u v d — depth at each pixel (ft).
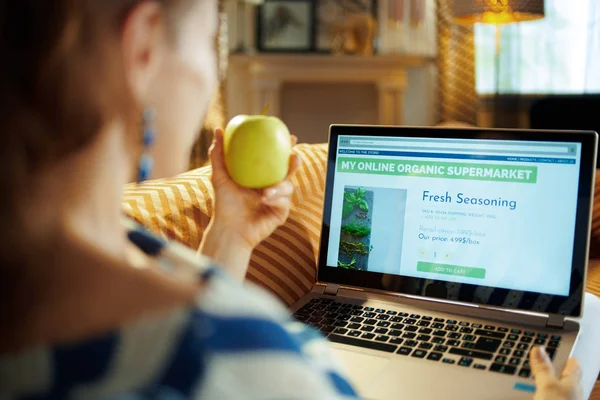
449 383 2.67
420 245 3.51
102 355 1.01
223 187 2.55
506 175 3.37
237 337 1.06
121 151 1.21
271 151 2.48
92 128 1.11
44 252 1.07
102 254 1.10
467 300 3.37
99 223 1.18
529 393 2.57
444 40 16.07
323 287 3.74
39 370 1.01
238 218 2.54
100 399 0.99
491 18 7.34
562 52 15.60
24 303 1.05
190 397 1.00
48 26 1.06
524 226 3.30
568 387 2.35
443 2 15.83
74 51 1.08
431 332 3.14
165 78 1.24
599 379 3.68
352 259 3.65
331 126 3.76
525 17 7.23
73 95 1.08
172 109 1.27
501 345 2.97
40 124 1.07
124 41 1.14
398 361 2.88
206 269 1.21
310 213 4.48
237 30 16.29
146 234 1.50
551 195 3.26
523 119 16.08
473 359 2.86
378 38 16.17
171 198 3.70
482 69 16.16
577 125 12.00
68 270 1.07
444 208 3.48
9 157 1.06
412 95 16.83
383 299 3.55
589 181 3.19
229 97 16.53
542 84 15.81
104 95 1.12
